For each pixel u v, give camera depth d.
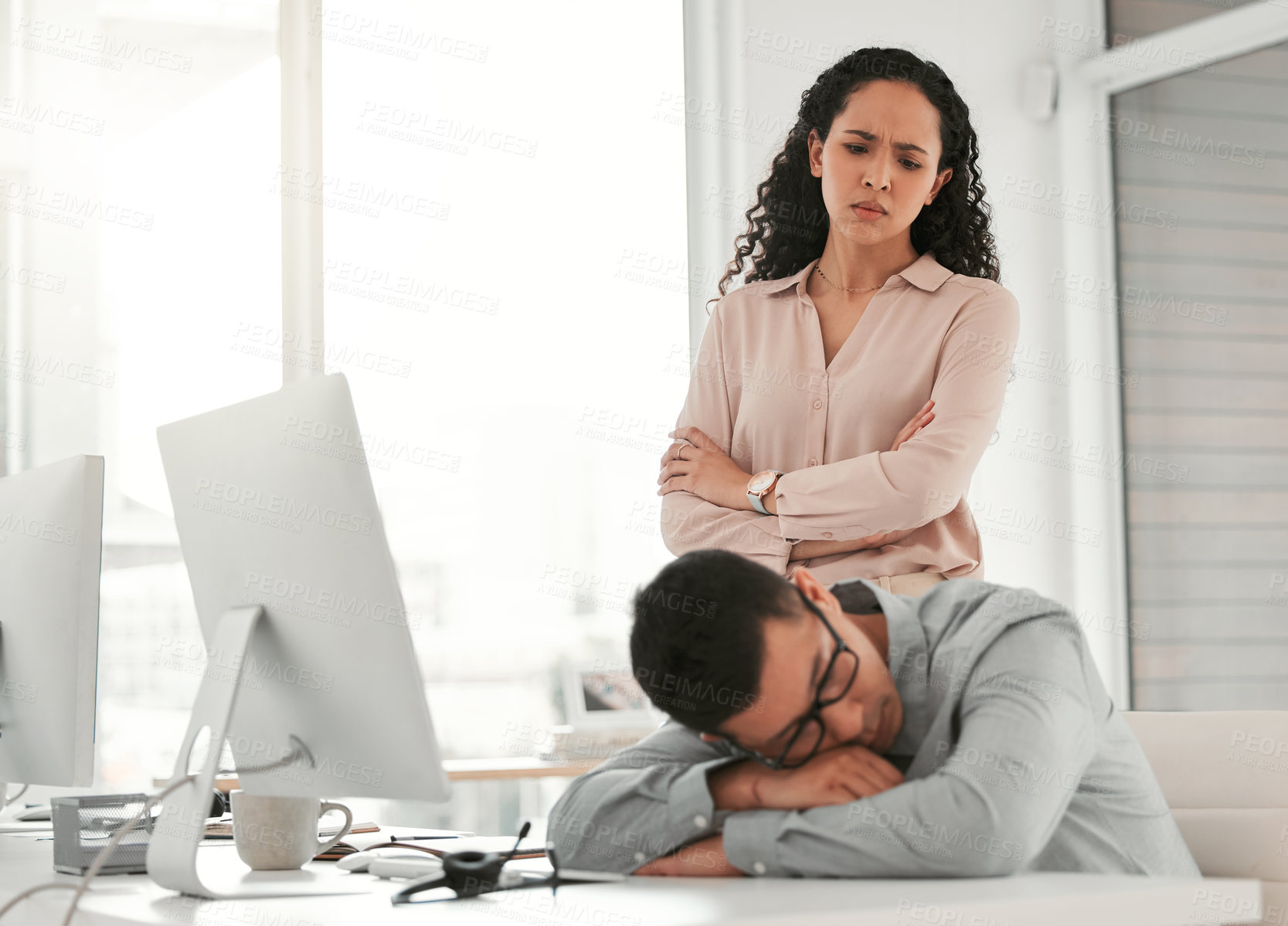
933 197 2.27
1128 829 1.10
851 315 2.24
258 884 1.12
